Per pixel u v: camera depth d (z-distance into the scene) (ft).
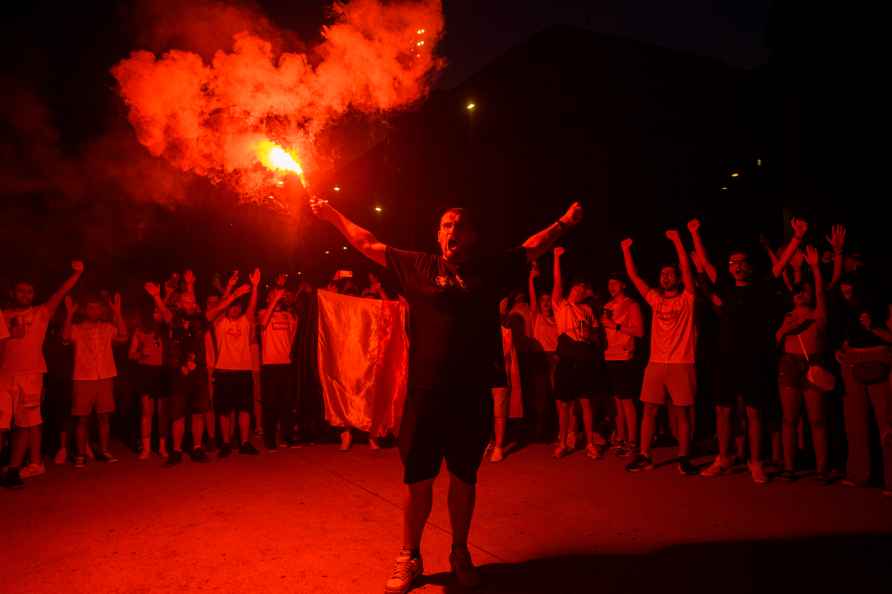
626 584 10.55
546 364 25.49
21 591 10.81
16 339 18.60
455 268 10.53
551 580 10.77
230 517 14.85
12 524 14.53
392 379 14.08
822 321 16.71
